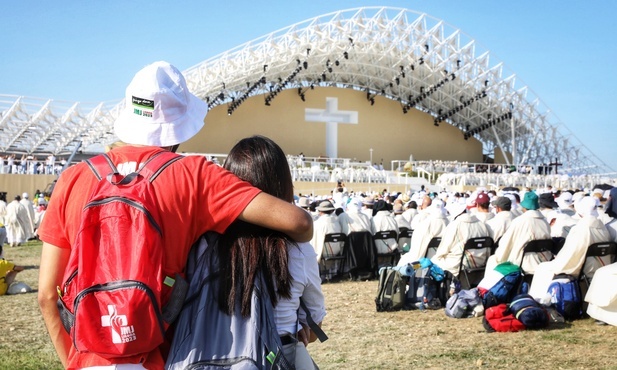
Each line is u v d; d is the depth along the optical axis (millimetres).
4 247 19641
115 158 2365
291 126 62281
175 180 2271
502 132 65375
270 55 50750
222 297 2264
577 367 5625
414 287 8648
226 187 2312
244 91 57938
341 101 63812
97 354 2076
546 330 7125
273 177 2586
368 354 6285
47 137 48688
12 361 6133
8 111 41906
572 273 7590
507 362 5836
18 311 8945
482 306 7938
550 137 63250
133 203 2146
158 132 2477
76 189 2299
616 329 7082
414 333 7180
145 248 2082
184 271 2338
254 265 2312
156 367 2184
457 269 8969
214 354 2209
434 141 67000
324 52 53312
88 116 45781
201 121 2609
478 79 57312
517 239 8203
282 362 2266
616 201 8953
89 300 2031
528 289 8055
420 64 55312
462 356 6090
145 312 2023
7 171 38125
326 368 5781
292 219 2316
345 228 11703
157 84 2461
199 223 2309
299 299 2576
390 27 51844
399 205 13742
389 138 65438
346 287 10914
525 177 46469
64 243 2301
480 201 10211
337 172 43500
